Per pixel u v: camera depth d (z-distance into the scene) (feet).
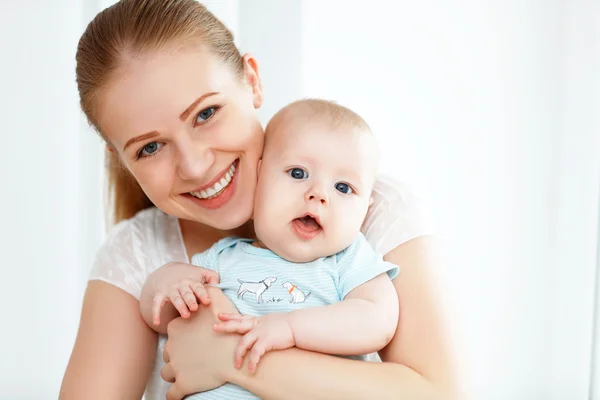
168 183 4.01
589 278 6.61
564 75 6.63
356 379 3.48
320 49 7.11
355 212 3.93
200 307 3.90
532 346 6.72
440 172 6.88
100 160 7.22
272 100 7.12
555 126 6.68
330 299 3.86
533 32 6.70
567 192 6.66
